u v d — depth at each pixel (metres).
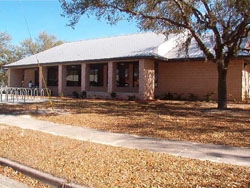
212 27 14.48
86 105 17.55
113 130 9.70
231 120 11.60
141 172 5.32
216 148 7.22
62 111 14.55
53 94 29.47
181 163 5.86
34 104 17.92
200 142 7.89
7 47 48.72
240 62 20.42
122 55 22.67
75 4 13.89
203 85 22.28
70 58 26.58
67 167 5.62
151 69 22.41
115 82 23.92
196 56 21.39
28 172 5.52
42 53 33.06
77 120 11.73
